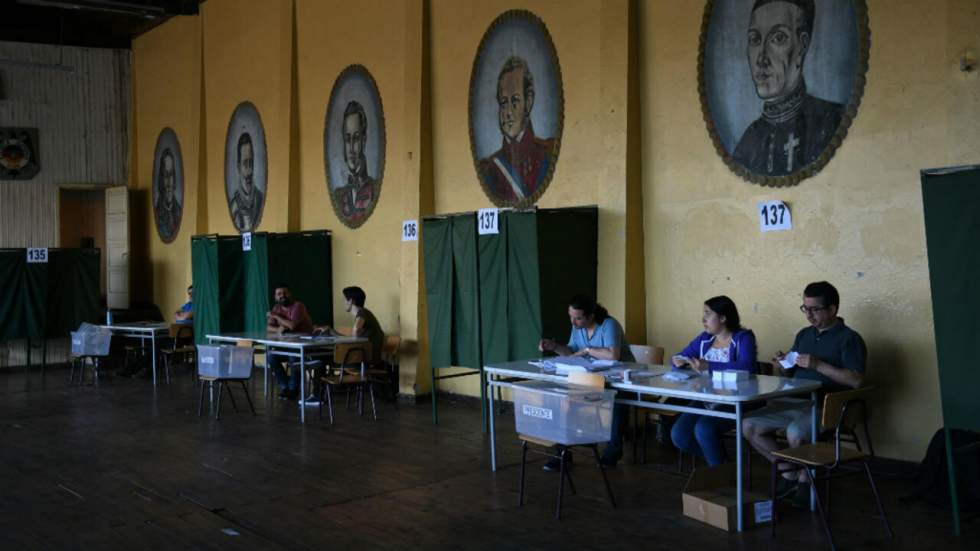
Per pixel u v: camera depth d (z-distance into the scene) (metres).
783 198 6.48
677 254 7.30
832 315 5.36
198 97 14.30
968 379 4.48
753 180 6.67
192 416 8.74
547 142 8.37
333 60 11.33
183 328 11.83
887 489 5.48
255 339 8.80
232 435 7.64
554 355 7.21
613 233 7.61
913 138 5.73
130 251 15.70
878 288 5.94
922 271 5.71
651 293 7.53
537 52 8.45
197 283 12.09
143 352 12.41
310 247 11.33
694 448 5.64
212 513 5.20
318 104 11.66
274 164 12.41
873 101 5.94
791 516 4.93
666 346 7.40
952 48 5.50
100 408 9.41
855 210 6.05
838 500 5.25
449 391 9.59
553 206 8.33
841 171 6.12
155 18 15.11
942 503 5.02
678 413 6.00
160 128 15.55
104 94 16.11
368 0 10.67
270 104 12.53
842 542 4.45
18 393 10.77
